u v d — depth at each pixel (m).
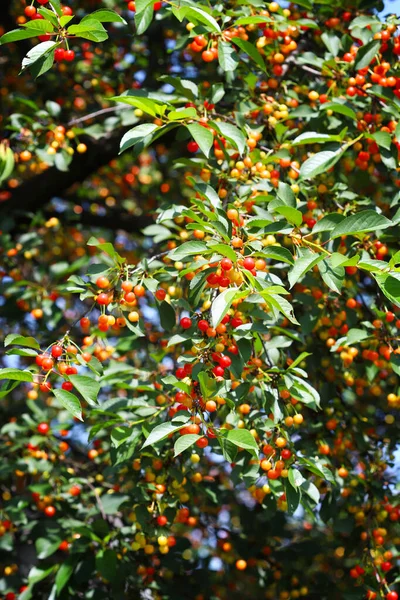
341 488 2.29
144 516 2.14
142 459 2.16
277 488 2.06
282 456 2.01
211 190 2.04
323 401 2.31
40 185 3.00
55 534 2.34
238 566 2.46
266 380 2.01
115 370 2.22
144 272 2.03
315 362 2.33
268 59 2.36
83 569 2.29
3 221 2.76
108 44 2.87
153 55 2.92
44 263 2.99
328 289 2.27
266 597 2.74
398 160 2.21
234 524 2.96
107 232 3.24
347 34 2.35
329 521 2.37
